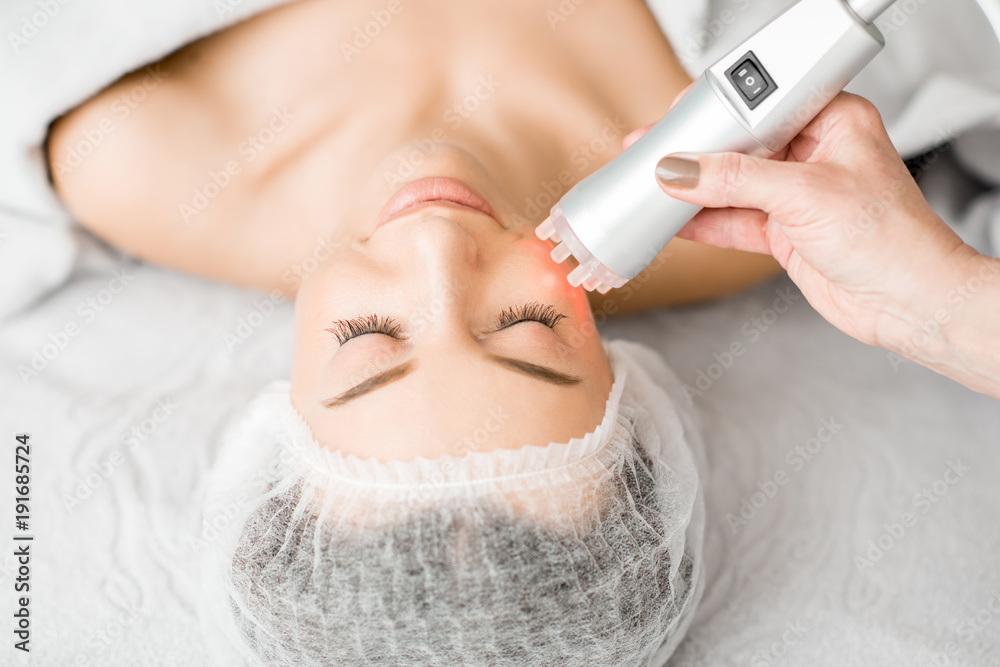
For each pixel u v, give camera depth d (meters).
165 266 1.26
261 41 1.13
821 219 0.64
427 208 0.83
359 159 1.10
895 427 1.12
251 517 0.80
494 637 0.70
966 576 0.97
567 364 0.79
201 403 1.13
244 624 0.79
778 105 0.62
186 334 1.20
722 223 0.84
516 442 0.72
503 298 0.80
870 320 0.72
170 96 1.12
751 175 0.63
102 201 1.14
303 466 0.78
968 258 0.64
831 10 0.60
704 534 1.00
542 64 1.12
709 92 0.64
